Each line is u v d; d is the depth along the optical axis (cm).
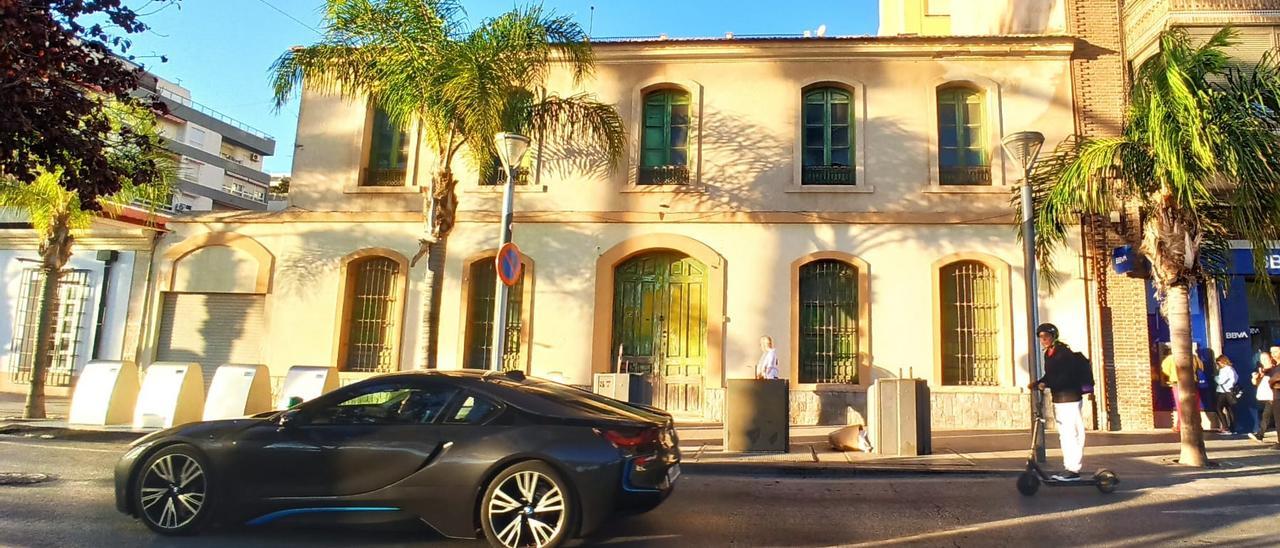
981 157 1389
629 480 538
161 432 593
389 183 1500
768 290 1355
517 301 1422
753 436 1006
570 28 1151
